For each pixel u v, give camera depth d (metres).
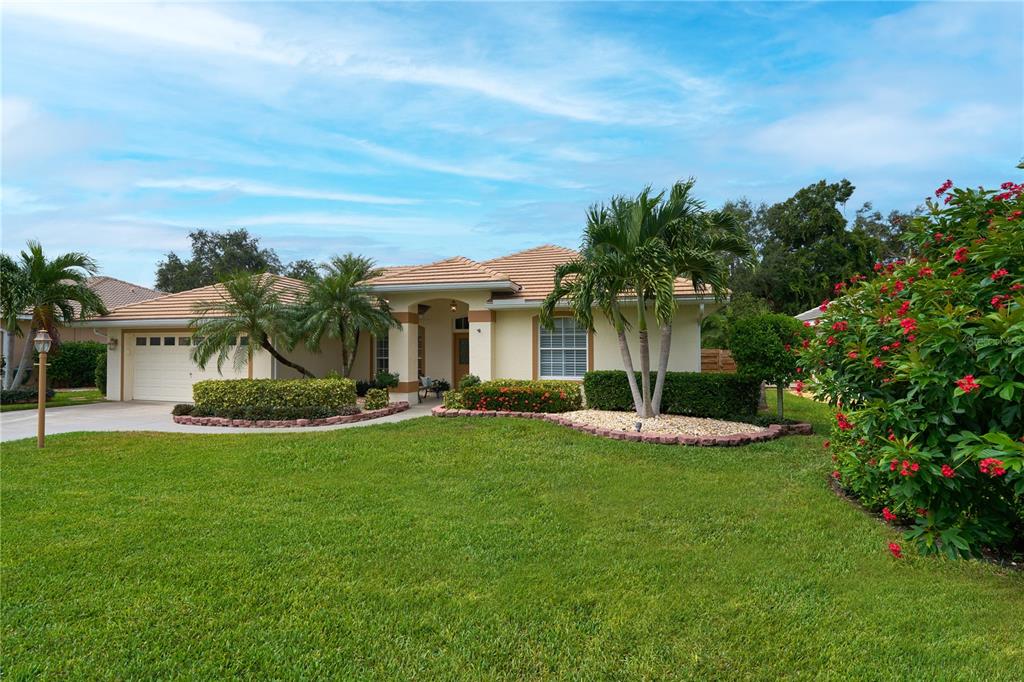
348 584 4.68
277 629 3.99
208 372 18.58
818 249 39.12
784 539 5.66
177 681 3.41
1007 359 4.17
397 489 7.53
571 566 5.03
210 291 20.23
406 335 17.08
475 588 4.62
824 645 3.74
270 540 5.67
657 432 10.71
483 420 12.63
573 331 15.92
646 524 6.14
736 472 8.30
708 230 11.45
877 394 5.65
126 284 35.97
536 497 7.14
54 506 6.80
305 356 18.56
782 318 12.33
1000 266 4.99
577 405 14.07
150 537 5.74
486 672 3.50
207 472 8.45
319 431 11.97
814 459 9.16
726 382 12.50
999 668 3.45
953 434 4.59
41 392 10.48
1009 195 5.62
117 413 16.20
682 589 4.57
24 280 18.33
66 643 3.81
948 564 5.00
